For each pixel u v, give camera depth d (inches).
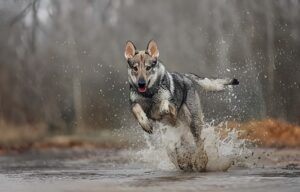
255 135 671.8
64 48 1239.5
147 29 1331.2
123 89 1171.3
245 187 270.4
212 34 1109.7
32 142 968.3
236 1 1067.3
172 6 1286.9
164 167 408.5
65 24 1286.9
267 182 290.5
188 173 359.3
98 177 344.8
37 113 1151.6
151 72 377.4
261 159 450.6
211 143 400.2
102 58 1262.3
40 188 288.7
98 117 1154.7
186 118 399.5
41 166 482.3
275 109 901.2
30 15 1205.7
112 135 1023.6
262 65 974.4
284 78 952.9
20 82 1154.0
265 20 1030.4
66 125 1150.3
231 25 1069.1
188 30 1210.0
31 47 1194.6
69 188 283.6
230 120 657.0
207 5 1145.4
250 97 829.8
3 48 1167.6
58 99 1183.6
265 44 1012.5
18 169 445.4
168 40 1252.5
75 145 941.2
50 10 1290.6
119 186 285.1
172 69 1178.0
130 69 382.9
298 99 927.0
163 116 386.9
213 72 1066.7
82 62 1241.4
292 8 1034.1
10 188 293.7
